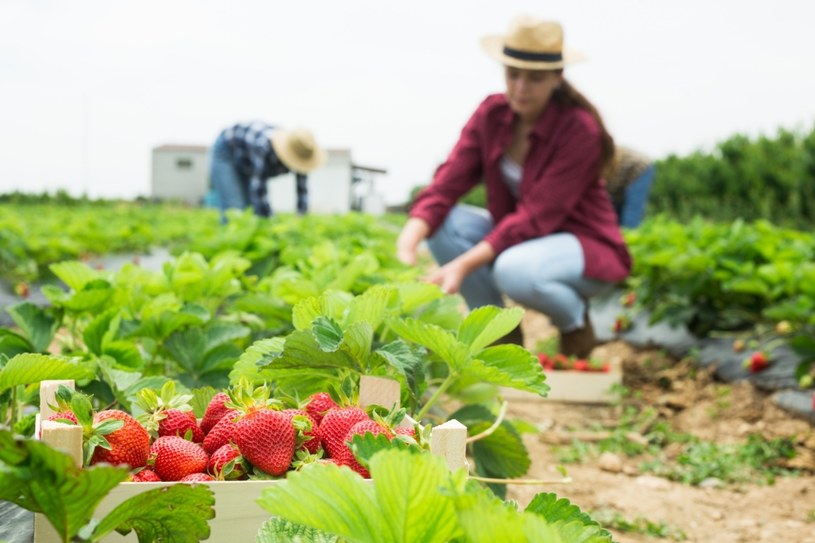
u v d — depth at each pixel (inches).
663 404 248.4
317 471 49.6
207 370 125.6
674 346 304.7
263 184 398.9
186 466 71.4
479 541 43.8
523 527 42.7
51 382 79.0
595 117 241.9
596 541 54.9
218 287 166.2
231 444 73.5
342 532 49.1
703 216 684.1
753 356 253.8
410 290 122.6
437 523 48.3
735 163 682.8
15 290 334.6
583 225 250.8
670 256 298.7
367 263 164.4
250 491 67.6
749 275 278.4
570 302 245.8
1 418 102.0
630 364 300.4
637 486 185.9
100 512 63.4
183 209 1498.5
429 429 73.4
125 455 68.0
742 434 219.8
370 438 58.9
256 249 232.4
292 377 94.3
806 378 225.9
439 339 89.6
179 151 1971.0
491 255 232.4
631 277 363.6
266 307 140.9
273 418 72.0
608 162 246.4
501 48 243.9
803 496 178.7
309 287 138.3
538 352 308.2
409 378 90.0
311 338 86.3
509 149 251.8
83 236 443.2
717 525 164.1
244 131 398.0
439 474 46.6
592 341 270.4
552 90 241.6
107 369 107.7
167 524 60.6
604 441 217.3
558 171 235.9
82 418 66.3
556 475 191.6
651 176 422.3
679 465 200.2
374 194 1278.3
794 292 265.9
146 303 142.3
